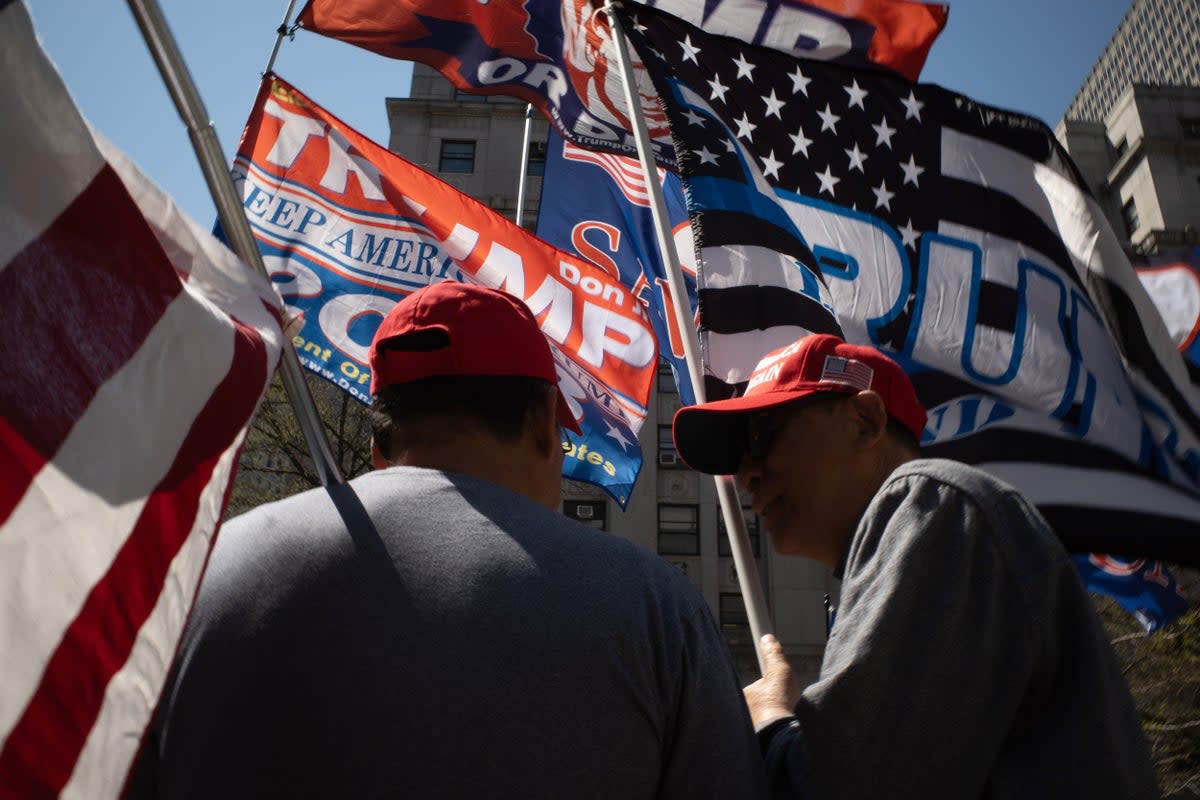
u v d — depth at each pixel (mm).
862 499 1971
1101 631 1592
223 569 1390
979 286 3873
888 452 2008
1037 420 3693
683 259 5664
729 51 4086
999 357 3764
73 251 1062
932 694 1484
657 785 1299
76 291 1056
